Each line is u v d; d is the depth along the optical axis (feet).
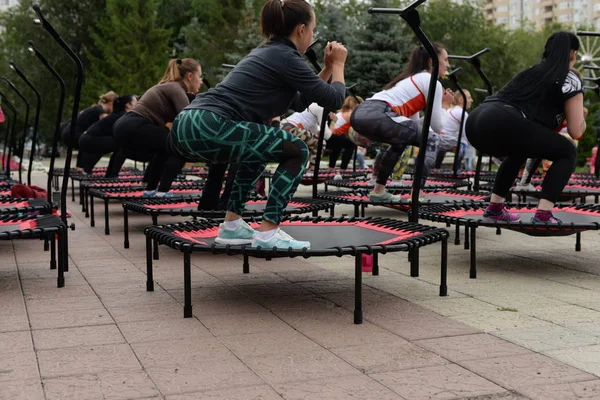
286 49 8.11
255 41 70.59
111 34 86.02
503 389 5.42
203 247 7.64
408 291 9.12
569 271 10.59
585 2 225.56
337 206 21.90
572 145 10.16
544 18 238.48
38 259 11.76
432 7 98.48
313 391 5.42
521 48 123.24
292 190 7.94
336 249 7.46
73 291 9.18
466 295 8.88
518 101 10.15
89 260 11.68
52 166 12.97
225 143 7.86
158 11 108.27
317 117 20.53
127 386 5.55
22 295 8.93
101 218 18.26
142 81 83.10
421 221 17.71
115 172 22.86
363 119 14.39
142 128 15.52
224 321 7.59
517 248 12.94
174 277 10.17
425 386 5.50
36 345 6.70
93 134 24.21
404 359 6.20
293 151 7.94
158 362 6.16
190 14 108.37
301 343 6.73
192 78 16.37
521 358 6.19
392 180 18.75
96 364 6.11
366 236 9.22
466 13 97.14
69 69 88.89
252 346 6.64
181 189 18.02
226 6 95.04
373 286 9.48
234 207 8.47
